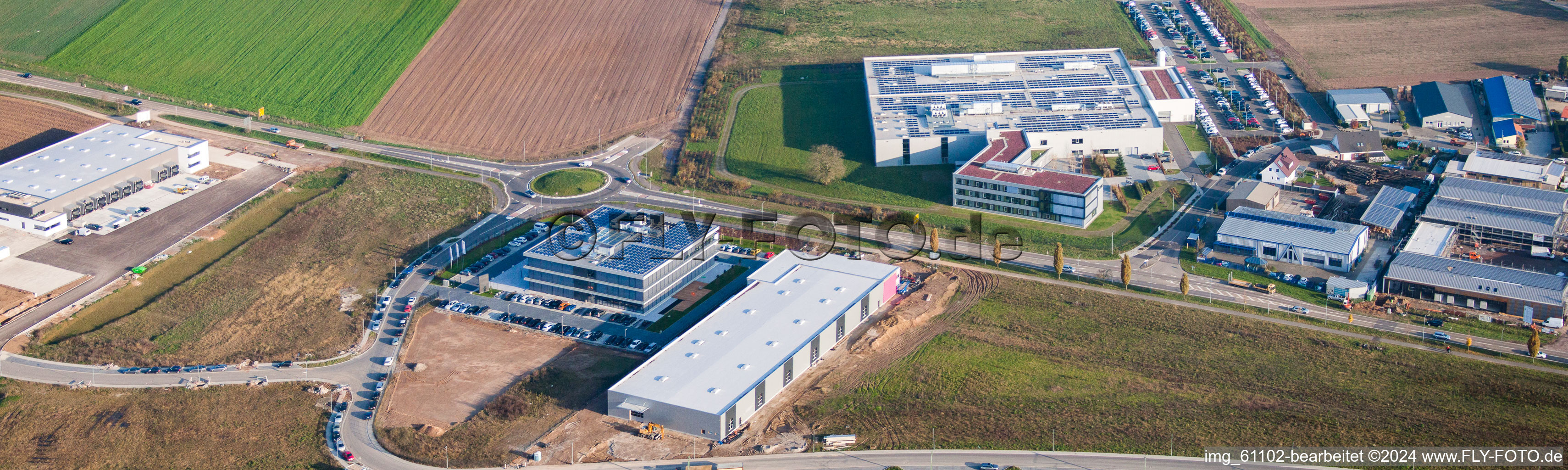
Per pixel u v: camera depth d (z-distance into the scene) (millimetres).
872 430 166625
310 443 166500
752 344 180750
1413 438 164125
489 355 190125
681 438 164375
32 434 169000
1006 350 190875
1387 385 179000
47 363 188500
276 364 188125
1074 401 175375
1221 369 184500
